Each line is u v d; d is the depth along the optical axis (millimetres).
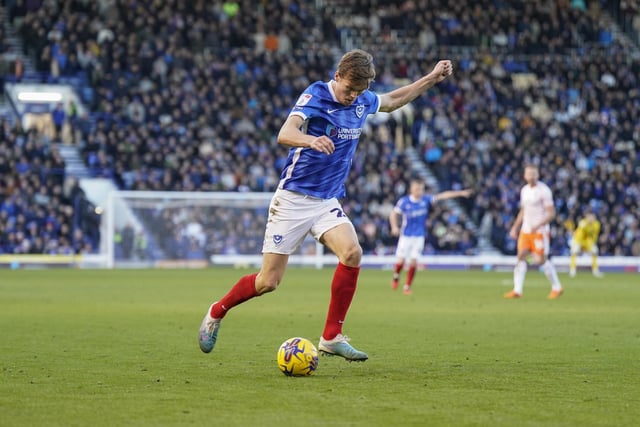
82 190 82188
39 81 89438
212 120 91062
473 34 104500
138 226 83500
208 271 75688
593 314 35969
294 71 97062
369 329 29047
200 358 21031
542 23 108312
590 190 91812
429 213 88000
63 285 54219
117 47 92188
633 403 15398
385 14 106188
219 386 16906
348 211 87625
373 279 66250
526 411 14609
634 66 106438
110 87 90812
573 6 114250
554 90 101938
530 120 97750
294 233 19547
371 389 16672
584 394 16281
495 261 87188
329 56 98625
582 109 100750
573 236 79062
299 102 19094
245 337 26016
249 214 85938
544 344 24797
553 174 92438
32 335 26234
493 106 98688
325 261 87125
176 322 30688
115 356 21344
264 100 94250
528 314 35719
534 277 72688
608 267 88938
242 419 13797
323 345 19750
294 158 19344
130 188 86062
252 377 18078
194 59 94188
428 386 17047
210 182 87375
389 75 100750
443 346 24156
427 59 102562
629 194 93750
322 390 16516
